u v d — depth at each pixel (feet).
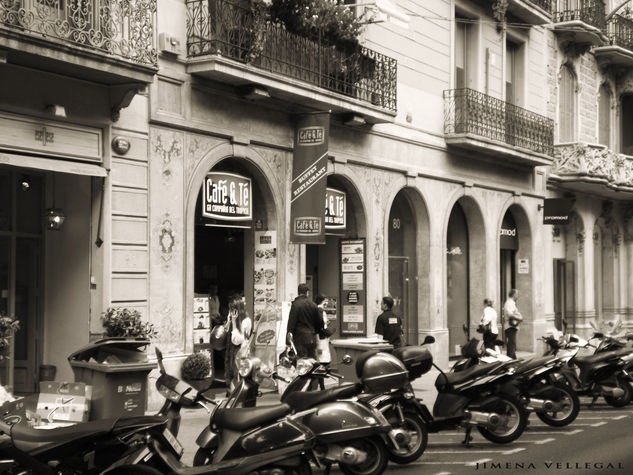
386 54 67.10
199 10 50.42
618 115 110.63
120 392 34.91
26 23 38.17
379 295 66.08
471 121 74.95
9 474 24.14
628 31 107.24
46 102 41.78
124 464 23.95
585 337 99.81
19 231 45.27
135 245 46.78
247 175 56.75
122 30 42.91
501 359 38.29
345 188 64.28
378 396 33.06
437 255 73.46
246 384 28.60
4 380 44.78
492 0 80.48
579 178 92.43
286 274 57.47
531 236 89.04
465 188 77.30
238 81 51.70
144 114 47.39
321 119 56.34
